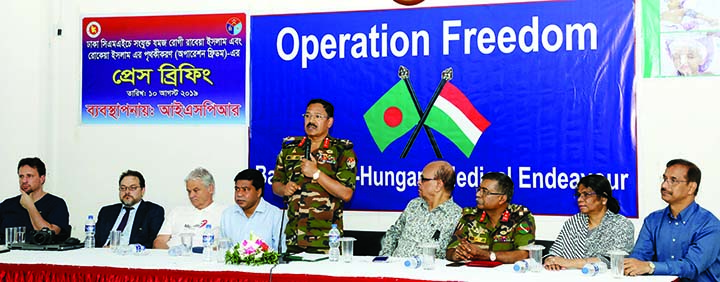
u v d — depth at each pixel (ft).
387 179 21.98
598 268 15.57
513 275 15.48
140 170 23.84
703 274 16.69
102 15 24.11
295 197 20.42
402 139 21.89
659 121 20.16
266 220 19.52
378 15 22.08
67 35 24.26
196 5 23.44
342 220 20.56
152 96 23.76
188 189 20.97
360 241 22.15
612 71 20.49
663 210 17.37
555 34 20.90
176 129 23.56
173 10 23.59
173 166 23.59
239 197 19.25
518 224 17.47
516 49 21.16
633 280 15.03
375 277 15.57
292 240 20.24
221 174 23.21
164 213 22.34
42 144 24.31
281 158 20.98
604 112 20.56
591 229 17.49
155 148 23.73
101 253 18.89
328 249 20.07
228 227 19.63
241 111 23.07
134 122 23.89
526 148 21.07
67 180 24.30
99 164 24.12
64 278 17.34
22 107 24.30
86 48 24.16
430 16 21.72
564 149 20.84
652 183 20.22
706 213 16.67
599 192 17.20
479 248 17.07
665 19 20.12
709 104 19.80
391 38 21.98
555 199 20.90
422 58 21.76
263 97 22.89
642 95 20.30
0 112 24.26
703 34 19.85
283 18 22.77
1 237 22.36
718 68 19.74
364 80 22.16
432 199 18.61
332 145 20.57
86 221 24.25
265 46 22.90
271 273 16.11
